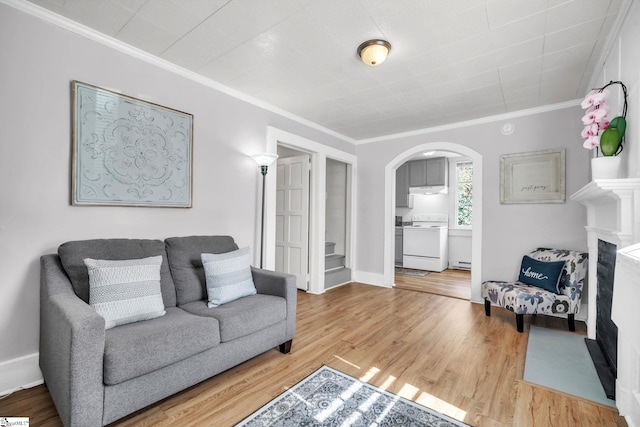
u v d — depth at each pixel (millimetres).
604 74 2387
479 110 3584
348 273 4914
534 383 1960
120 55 2271
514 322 3098
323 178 4305
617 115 2029
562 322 3115
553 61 2467
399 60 2475
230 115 3051
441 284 4840
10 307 1822
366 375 2053
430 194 6789
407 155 4480
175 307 2186
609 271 2139
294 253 4457
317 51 2361
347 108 3557
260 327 2100
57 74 1978
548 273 2963
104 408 1396
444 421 1598
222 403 1734
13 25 1809
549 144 3406
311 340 2631
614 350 2025
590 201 2426
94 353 1357
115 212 2254
